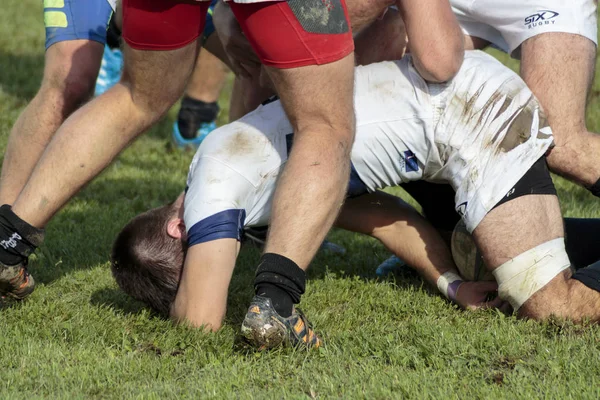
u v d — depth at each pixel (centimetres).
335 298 1464
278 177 1295
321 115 1177
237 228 1264
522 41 1463
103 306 1405
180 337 1232
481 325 1299
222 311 1275
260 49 1153
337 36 1141
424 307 1401
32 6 5100
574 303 1262
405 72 1352
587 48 1435
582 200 2105
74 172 1296
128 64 1284
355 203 1503
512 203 1285
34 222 1298
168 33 1226
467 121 1314
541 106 1364
